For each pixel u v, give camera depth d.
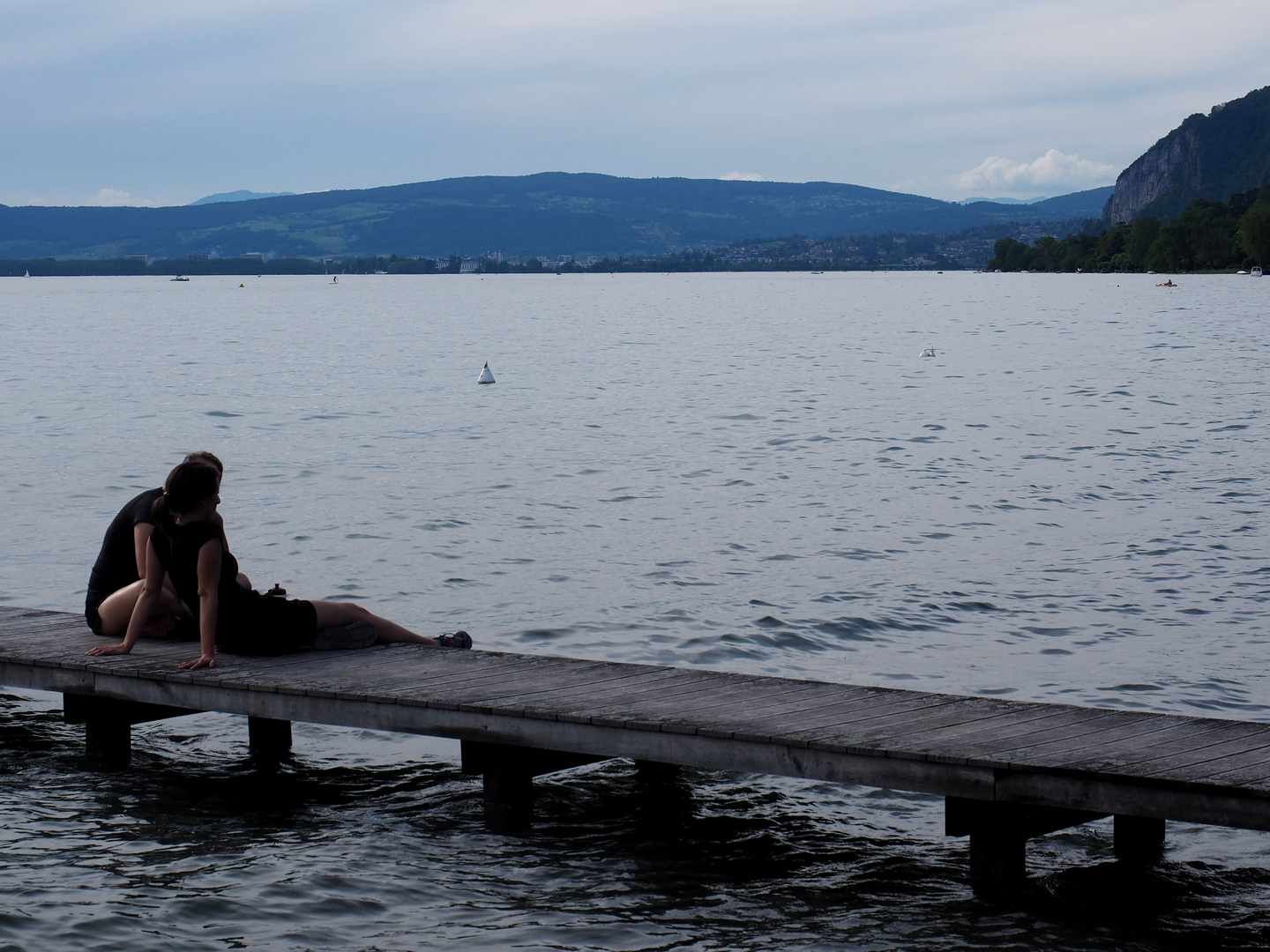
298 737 9.38
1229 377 38.44
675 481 20.77
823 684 8.33
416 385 38.84
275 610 8.87
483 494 19.61
